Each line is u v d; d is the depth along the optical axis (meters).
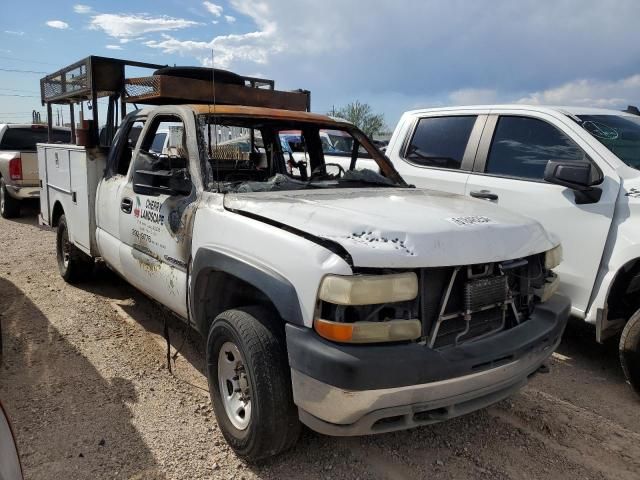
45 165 6.45
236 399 3.05
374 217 2.74
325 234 2.59
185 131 3.74
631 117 5.19
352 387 2.34
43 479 2.80
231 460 3.01
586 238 4.27
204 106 3.85
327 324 2.41
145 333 4.81
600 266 4.18
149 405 3.56
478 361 2.55
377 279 2.39
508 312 2.94
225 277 3.31
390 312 2.54
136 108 5.18
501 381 2.71
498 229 2.83
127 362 4.20
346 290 2.37
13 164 10.32
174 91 4.39
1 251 7.85
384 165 4.52
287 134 4.71
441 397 2.50
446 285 2.61
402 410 2.45
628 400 3.88
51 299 5.63
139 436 3.21
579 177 4.16
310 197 3.28
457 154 5.57
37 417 3.37
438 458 3.09
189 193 3.56
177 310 3.70
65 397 3.63
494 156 5.23
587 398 3.89
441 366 2.44
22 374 3.94
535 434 3.38
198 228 3.33
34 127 11.67
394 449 3.17
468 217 2.91
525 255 2.87
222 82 4.75
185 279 3.50
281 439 2.80
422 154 5.93
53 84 6.46
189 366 4.18
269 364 2.72
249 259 2.83
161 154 4.55
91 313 5.24
